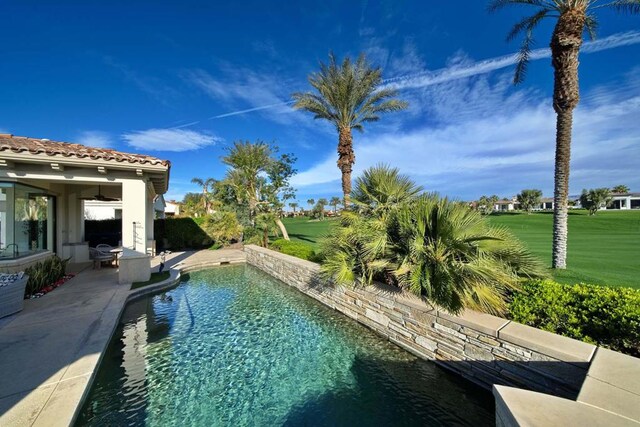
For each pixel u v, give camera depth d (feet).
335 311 23.94
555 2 26.91
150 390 13.05
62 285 27.09
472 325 13.07
